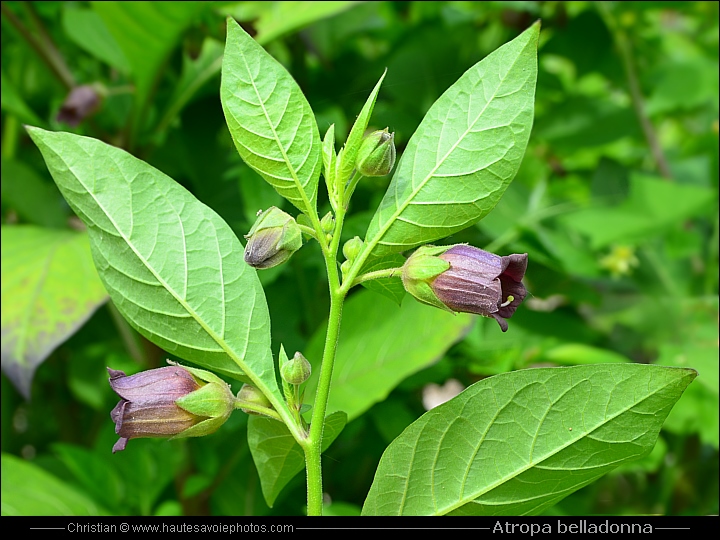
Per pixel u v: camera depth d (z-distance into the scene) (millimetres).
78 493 498
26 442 787
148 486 510
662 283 610
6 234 488
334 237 337
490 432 344
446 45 608
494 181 335
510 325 558
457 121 337
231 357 345
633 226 552
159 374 339
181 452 507
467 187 335
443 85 599
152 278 345
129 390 334
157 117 567
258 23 490
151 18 465
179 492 514
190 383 339
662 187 530
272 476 371
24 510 463
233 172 502
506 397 341
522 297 338
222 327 345
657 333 567
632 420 337
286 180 337
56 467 622
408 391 517
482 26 659
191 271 346
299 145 336
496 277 328
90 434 734
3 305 450
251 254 330
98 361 663
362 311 479
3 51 637
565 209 580
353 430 501
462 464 347
